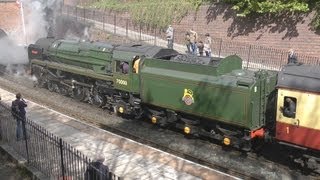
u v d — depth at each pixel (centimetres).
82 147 1404
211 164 1308
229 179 1151
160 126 1677
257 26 2320
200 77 1433
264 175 1230
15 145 1333
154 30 2948
